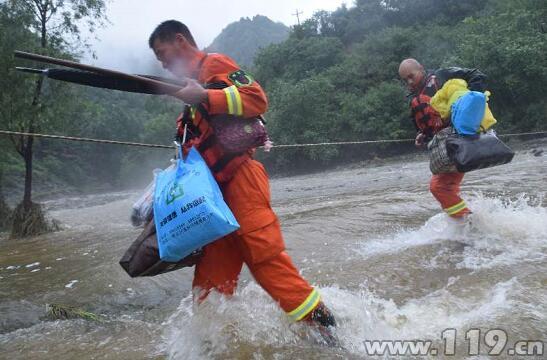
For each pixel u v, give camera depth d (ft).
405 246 16.01
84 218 51.49
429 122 16.46
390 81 123.75
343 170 97.09
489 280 11.59
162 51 10.36
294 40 167.73
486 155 14.66
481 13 144.46
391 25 179.93
